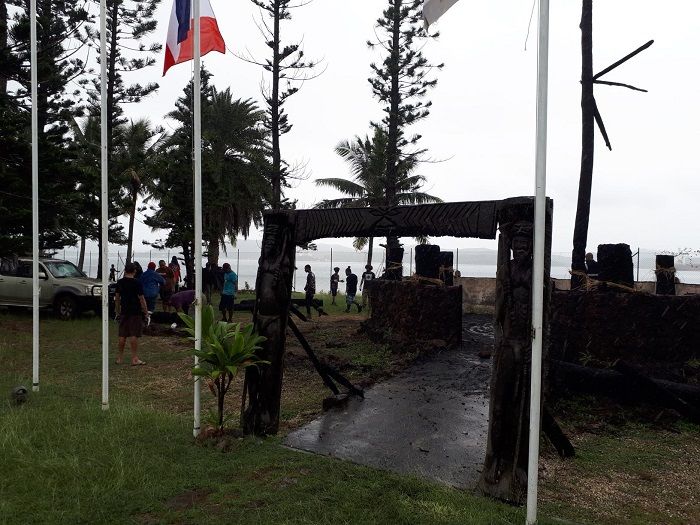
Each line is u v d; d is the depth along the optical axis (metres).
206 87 27.69
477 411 6.38
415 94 23.42
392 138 23.64
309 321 14.70
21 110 16.52
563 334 7.76
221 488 4.11
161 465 4.50
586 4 8.38
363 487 4.12
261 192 29.73
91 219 17.81
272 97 20.80
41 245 16.91
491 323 13.30
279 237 5.57
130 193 28.86
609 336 7.54
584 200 8.38
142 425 5.52
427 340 9.88
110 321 14.53
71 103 17.58
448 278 11.45
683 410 6.17
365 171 28.98
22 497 3.89
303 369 8.64
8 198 14.89
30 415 5.77
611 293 7.60
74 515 3.65
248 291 28.19
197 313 5.33
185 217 22.56
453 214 4.81
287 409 6.58
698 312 7.61
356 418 6.14
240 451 4.90
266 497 3.94
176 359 9.72
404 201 28.23
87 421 5.64
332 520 3.62
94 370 8.82
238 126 29.47
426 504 3.83
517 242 4.18
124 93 25.11
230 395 7.38
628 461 5.14
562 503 4.18
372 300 11.43
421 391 7.22
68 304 14.70
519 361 4.10
